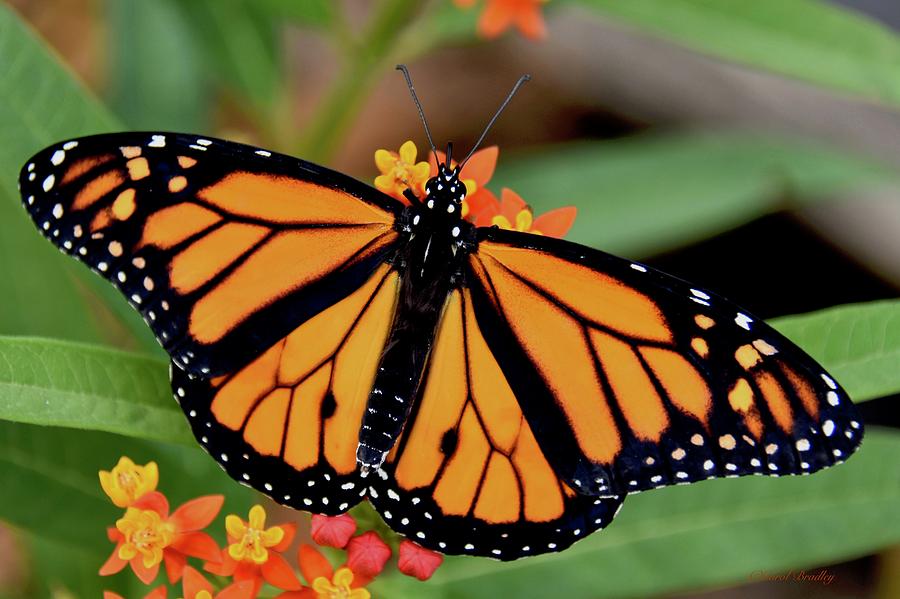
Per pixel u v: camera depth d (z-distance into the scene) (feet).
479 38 1.55
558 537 1.25
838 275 1.91
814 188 1.63
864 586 1.77
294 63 2.13
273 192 1.25
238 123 2.01
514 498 1.25
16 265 1.44
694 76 2.01
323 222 1.26
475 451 1.26
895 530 1.36
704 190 1.62
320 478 1.25
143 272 1.23
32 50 1.33
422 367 1.26
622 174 1.62
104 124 1.34
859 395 1.29
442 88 2.16
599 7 1.49
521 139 2.14
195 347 1.24
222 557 1.26
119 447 1.35
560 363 1.25
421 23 1.56
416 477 1.26
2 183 1.33
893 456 1.36
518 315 1.26
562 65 2.10
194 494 1.36
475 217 1.30
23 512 1.34
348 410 1.26
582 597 1.36
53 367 1.25
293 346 1.26
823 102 1.94
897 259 1.86
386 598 1.32
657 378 1.23
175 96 1.63
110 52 1.65
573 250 1.24
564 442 1.24
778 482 1.36
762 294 1.93
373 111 2.13
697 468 1.22
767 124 1.98
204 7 1.57
